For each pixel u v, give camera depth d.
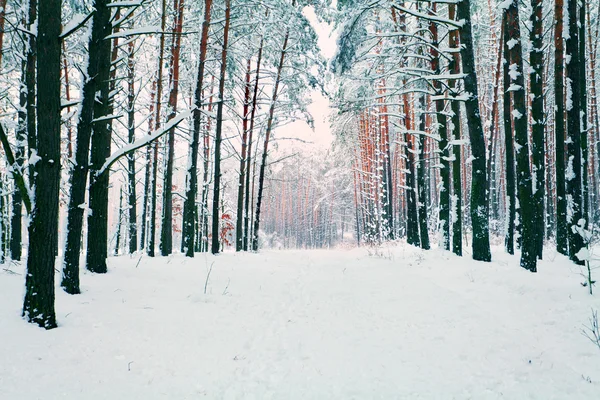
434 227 26.12
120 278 7.80
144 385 3.77
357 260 13.74
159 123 13.59
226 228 31.42
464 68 10.34
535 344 4.91
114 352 4.41
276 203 70.12
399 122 21.97
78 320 5.17
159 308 6.22
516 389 3.76
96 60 6.45
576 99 9.76
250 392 3.76
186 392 3.70
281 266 12.84
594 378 3.94
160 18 13.50
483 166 10.50
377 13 15.24
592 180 23.17
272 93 18.55
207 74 17.00
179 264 10.63
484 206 10.55
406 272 9.96
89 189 8.07
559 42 10.74
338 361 4.55
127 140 16.11
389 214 24.98
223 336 5.38
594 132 21.77
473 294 7.45
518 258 11.18
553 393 3.66
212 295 7.52
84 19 5.13
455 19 13.09
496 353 4.63
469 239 19.62
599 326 5.24
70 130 14.02
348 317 6.39
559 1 10.64
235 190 46.72
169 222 15.01
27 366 3.81
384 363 4.46
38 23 4.91
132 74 14.30
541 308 6.24
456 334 5.32
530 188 8.98
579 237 9.68
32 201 4.91
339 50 10.49
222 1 14.27
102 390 3.58
